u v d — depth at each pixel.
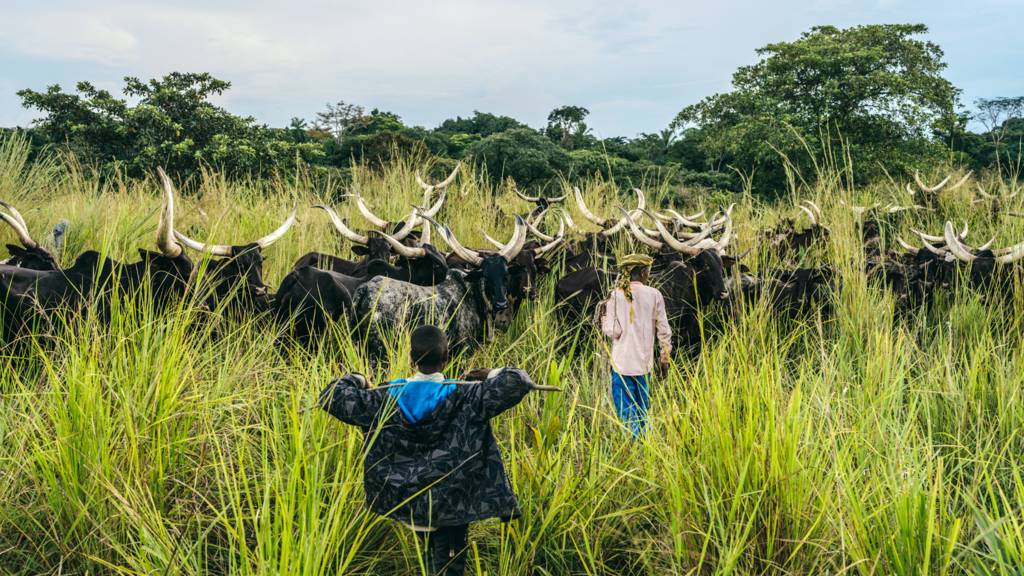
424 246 7.06
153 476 3.73
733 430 3.85
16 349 5.19
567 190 12.52
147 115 21.09
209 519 3.73
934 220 12.05
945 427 4.78
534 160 25.08
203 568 3.63
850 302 6.92
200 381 4.43
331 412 3.39
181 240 6.08
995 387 5.09
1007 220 9.85
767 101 26.66
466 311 6.15
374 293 5.74
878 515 3.33
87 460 3.65
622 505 3.99
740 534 3.52
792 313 7.25
